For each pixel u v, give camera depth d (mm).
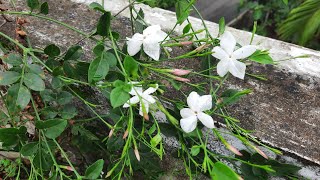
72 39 302
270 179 274
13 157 373
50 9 320
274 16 691
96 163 214
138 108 253
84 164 331
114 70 246
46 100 255
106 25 221
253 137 249
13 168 363
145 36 224
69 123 281
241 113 263
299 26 501
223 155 272
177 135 258
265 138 255
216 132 219
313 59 284
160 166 308
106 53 221
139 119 265
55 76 240
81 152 319
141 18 265
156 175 309
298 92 268
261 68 277
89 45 298
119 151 313
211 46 257
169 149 297
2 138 219
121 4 325
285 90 269
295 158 252
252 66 278
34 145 227
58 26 310
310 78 272
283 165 249
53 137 222
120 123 244
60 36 304
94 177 215
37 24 311
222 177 184
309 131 255
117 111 255
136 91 199
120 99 194
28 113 280
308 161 249
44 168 236
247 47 223
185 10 228
